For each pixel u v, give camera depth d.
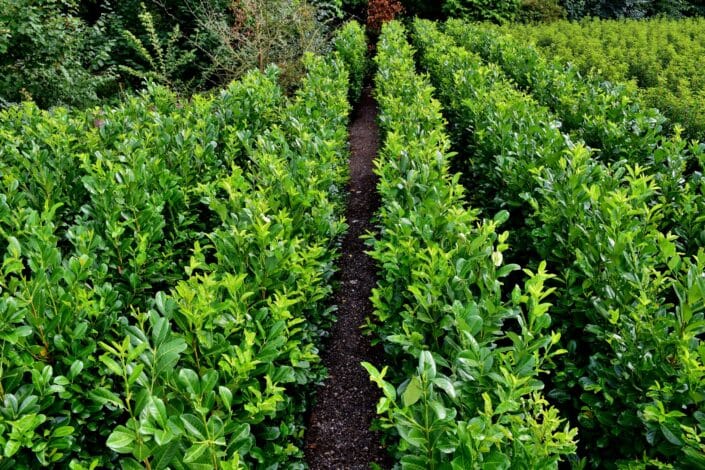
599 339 2.61
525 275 3.77
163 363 1.74
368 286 4.27
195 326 2.10
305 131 4.71
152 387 1.73
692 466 1.79
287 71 8.73
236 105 5.38
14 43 7.67
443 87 7.18
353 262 4.62
